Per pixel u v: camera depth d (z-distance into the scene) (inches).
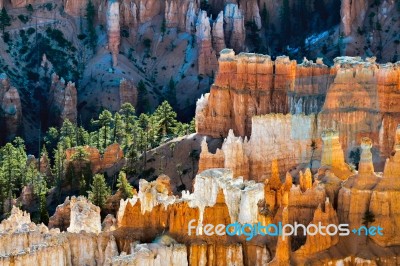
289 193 4923.7
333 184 4980.3
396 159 4808.1
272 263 4611.2
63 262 4837.6
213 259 4830.2
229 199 5142.7
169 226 5000.0
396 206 4753.9
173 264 4724.4
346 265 4662.9
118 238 5000.0
